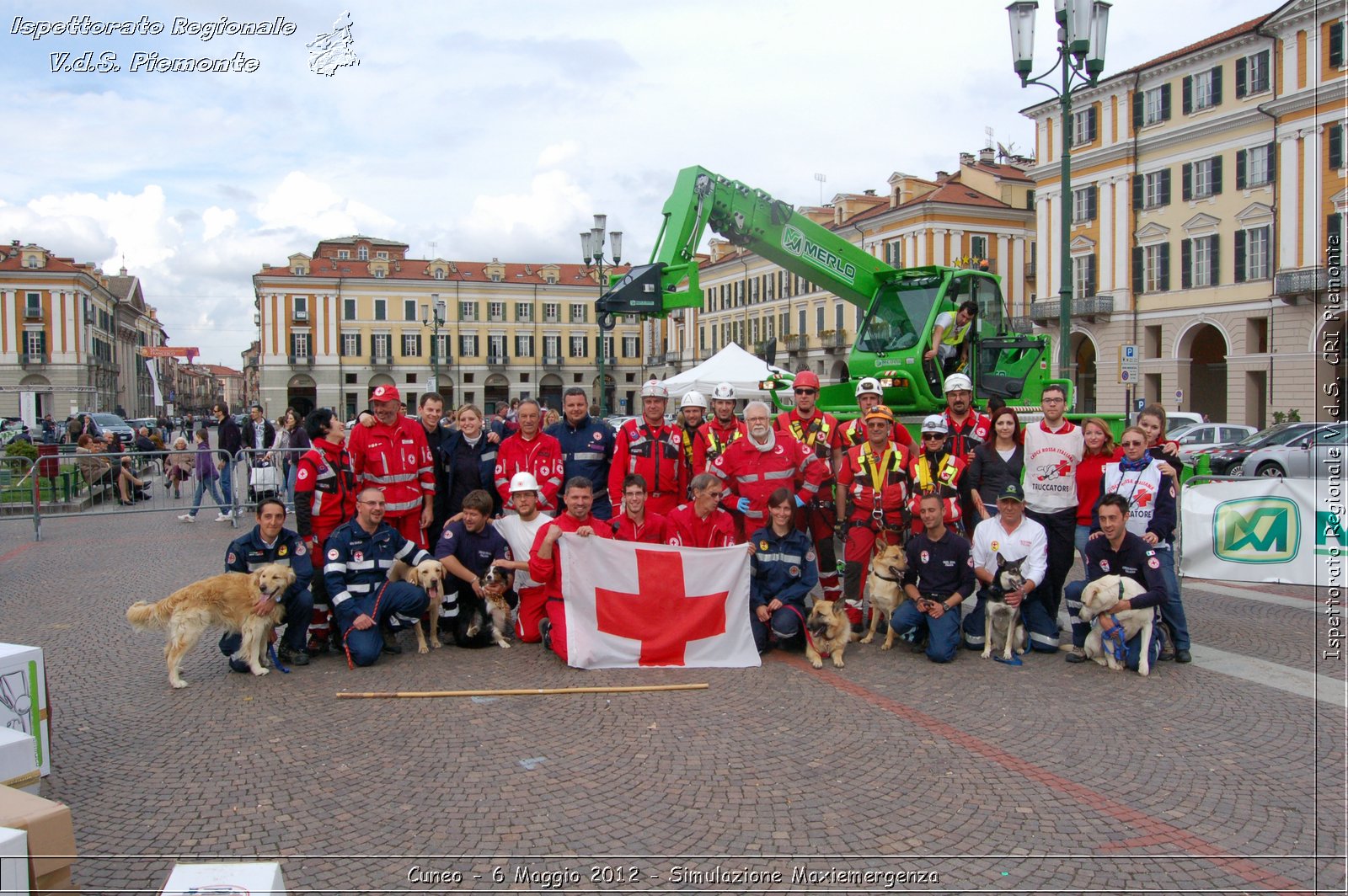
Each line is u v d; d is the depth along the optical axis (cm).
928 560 681
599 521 722
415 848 385
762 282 6531
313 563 686
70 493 1636
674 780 455
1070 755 489
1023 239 5197
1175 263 3862
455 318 8281
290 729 527
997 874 367
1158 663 668
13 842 288
